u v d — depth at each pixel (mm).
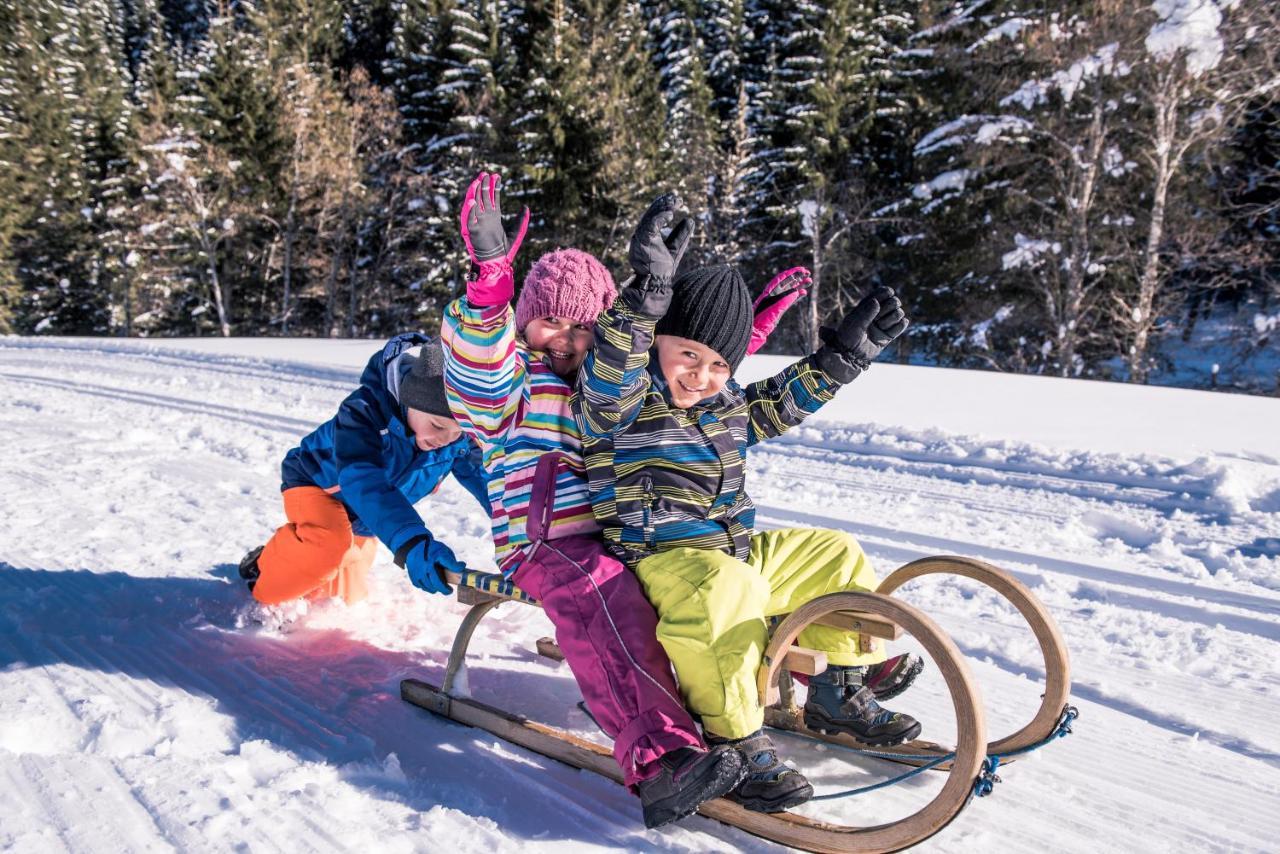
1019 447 7363
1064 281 23391
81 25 47406
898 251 27203
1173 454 7258
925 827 2072
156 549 4461
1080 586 4582
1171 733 3020
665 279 2248
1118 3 20203
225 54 34938
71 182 38375
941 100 26938
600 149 29344
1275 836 2400
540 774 2574
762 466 7281
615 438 2490
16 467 5984
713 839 2279
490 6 31016
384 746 2695
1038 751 2834
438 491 6105
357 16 45031
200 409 9180
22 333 38719
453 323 2490
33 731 2623
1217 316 24844
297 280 36750
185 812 2236
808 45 29156
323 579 3559
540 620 3826
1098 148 21109
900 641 3812
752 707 2264
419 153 34219
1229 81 19594
